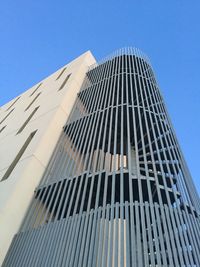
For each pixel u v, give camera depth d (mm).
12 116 22562
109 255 7137
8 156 14391
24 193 10914
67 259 7547
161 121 12789
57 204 10352
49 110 16547
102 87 16781
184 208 8727
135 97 14352
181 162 10766
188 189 9586
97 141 12312
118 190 9969
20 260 8531
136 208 8125
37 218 10320
